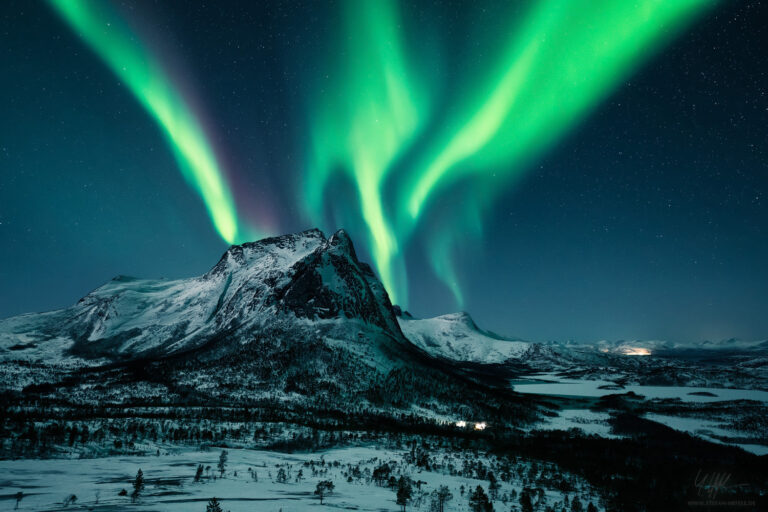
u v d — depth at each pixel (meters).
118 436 173.25
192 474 136.00
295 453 177.00
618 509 137.50
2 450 147.00
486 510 119.69
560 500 139.88
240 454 166.25
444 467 168.62
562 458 193.75
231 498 115.31
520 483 156.38
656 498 149.88
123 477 130.00
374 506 117.06
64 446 156.50
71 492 114.06
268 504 111.94
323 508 111.69
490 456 191.88
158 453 160.62
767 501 153.88
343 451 183.25
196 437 181.12
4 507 101.88
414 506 120.25
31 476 126.50
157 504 106.75
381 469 153.88
